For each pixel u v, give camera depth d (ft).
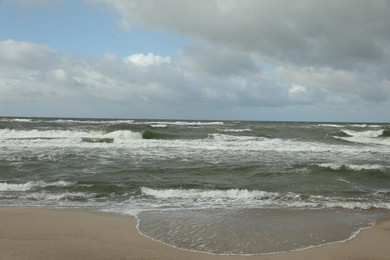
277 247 20.26
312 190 36.55
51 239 20.11
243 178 42.47
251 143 78.07
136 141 76.84
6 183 36.40
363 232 23.31
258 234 22.54
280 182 40.42
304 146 74.95
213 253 19.06
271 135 106.93
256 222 25.26
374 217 27.37
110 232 22.08
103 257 17.44
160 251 18.93
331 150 70.08
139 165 49.65
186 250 19.39
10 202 30.04
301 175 44.16
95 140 77.71
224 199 32.53
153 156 58.18
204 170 46.32
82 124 132.36
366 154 66.23
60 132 90.22
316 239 21.76
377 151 70.33
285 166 50.26
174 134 96.73
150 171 45.29
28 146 66.18
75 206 29.35
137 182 38.68
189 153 62.44
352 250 19.79
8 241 19.39
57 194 33.06
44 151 60.44
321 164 49.44
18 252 17.62
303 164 49.11
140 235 21.77
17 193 33.17
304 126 171.53
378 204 31.35
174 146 71.15
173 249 19.47
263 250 19.74
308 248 20.13
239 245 20.48
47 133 89.86
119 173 43.78
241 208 29.37
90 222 24.12
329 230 23.63
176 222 24.89
